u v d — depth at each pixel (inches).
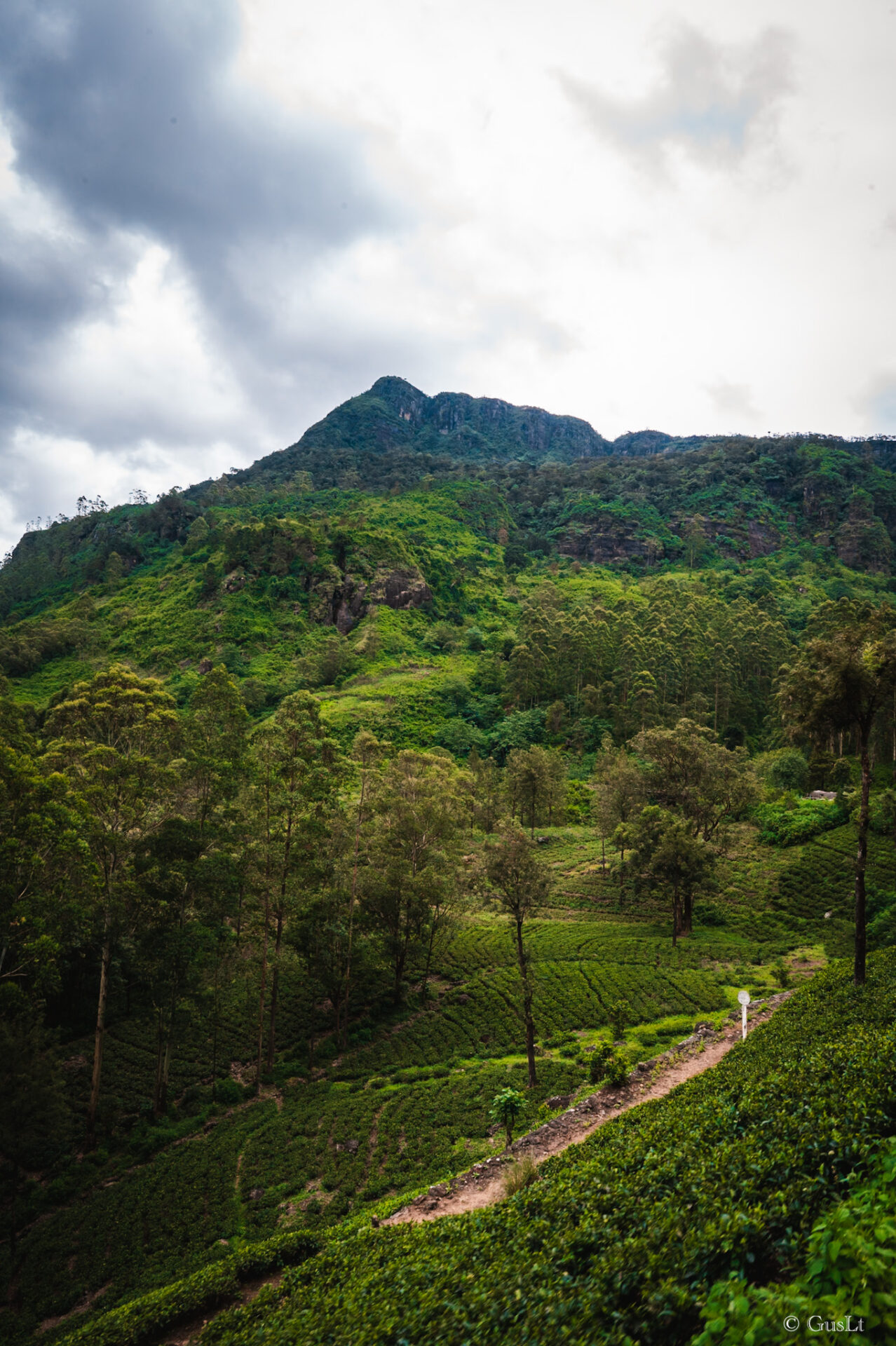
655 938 2303.2
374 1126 1314.0
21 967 1225.4
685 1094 847.1
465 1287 421.4
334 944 1775.3
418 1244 608.1
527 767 3513.8
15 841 1163.9
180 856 1521.9
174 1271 959.0
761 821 3233.3
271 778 1680.6
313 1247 831.7
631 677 5004.9
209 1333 607.8
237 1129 1353.3
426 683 5625.0
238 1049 1710.1
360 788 1980.8
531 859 1427.2
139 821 1600.6
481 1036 1704.0
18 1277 999.0
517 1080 1417.3
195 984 1460.4
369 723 4886.8
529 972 1822.1
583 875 3088.1
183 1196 1139.3
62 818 1257.4
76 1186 1216.2
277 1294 642.2
